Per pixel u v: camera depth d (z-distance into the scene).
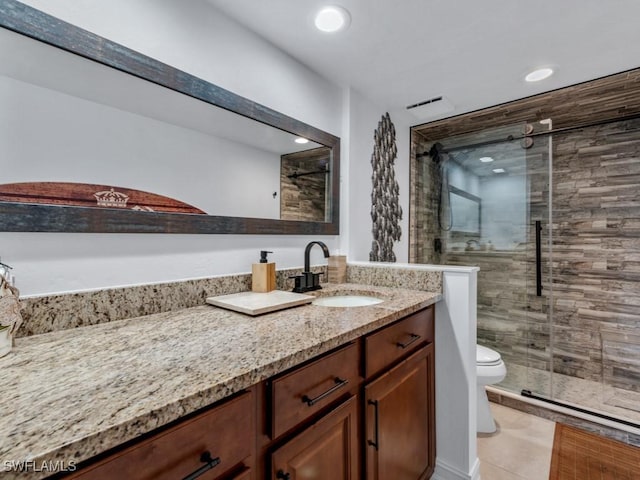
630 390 2.26
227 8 1.27
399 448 1.20
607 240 2.35
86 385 0.58
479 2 1.25
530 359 2.42
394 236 2.38
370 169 2.13
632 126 2.25
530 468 1.58
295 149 1.65
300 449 0.79
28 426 0.45
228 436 0.63
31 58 0.87
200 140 1.26
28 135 0.87
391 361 1.16
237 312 1.13
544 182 2.31
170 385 0.58
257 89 1.43
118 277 1.03
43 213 0.87
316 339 0.84
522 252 2.44
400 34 1.45
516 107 2.24
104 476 0.46
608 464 1.60
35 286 0.87
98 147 1.00
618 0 1.24
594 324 2.41
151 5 1.08
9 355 0.73
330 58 1.63
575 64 1.70
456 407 1.46
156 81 1.08
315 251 1.78
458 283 1.46
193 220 1.21
